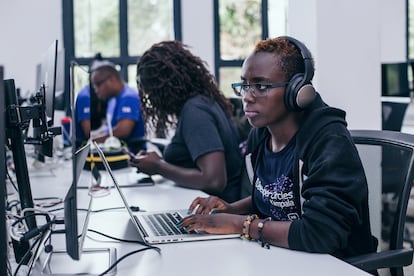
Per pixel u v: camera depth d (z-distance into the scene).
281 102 1.36
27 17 5.08
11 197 1.90
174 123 2.19
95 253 1.30
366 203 1.31
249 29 5.39
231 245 1.30
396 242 1.39
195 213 1.53
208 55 5.29
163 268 1.16
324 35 2.25
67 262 1.25
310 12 2.27
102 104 3.29
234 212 1.60
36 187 2.20
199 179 1.98
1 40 5.05
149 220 1.55
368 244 1.36
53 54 1.69
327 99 2.27
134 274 1.13
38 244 1.25
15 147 1.35
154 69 2.12
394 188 1.43
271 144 1.52
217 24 5.32
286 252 1.24
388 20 5.82
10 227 1.26
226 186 2.09
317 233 1.22
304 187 1.30
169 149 2.19
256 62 1.36
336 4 2.26
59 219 1.39
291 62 1.35
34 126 1.59
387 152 1.47
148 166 2.12
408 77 4.19
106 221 1.60
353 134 1.58
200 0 5.23
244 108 1.41
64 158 2.94
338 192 1.23
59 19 5.16
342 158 1.26
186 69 2.12
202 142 2.00
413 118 3.96
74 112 1.12
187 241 1.34
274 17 5.39
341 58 2.28
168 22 5.35
